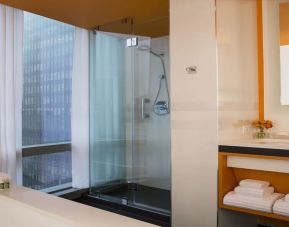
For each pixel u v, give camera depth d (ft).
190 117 6.91
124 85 11.79
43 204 2.90
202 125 6.72
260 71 8.45
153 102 11.21
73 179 11.84
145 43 11.27
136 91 11.62
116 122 11.84
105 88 11.91
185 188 7.05
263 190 6.32
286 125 8.02
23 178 10.16
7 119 9.25
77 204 2.91
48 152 10.92
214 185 6.56
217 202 6.52
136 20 10.52
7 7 9.22
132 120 11.64
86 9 9.29
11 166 9.31
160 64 10.99
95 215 2.59
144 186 11.12
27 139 10.59
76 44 11.62
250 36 8.07
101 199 11.28
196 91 6.77
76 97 11.73
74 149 11.78
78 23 10.94
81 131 11.83
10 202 3.05
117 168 11.64
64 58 11.75
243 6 7.70
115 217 2.55
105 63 11.80
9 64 9.26
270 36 8.26
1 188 3.53
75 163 11.80
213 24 6.43
